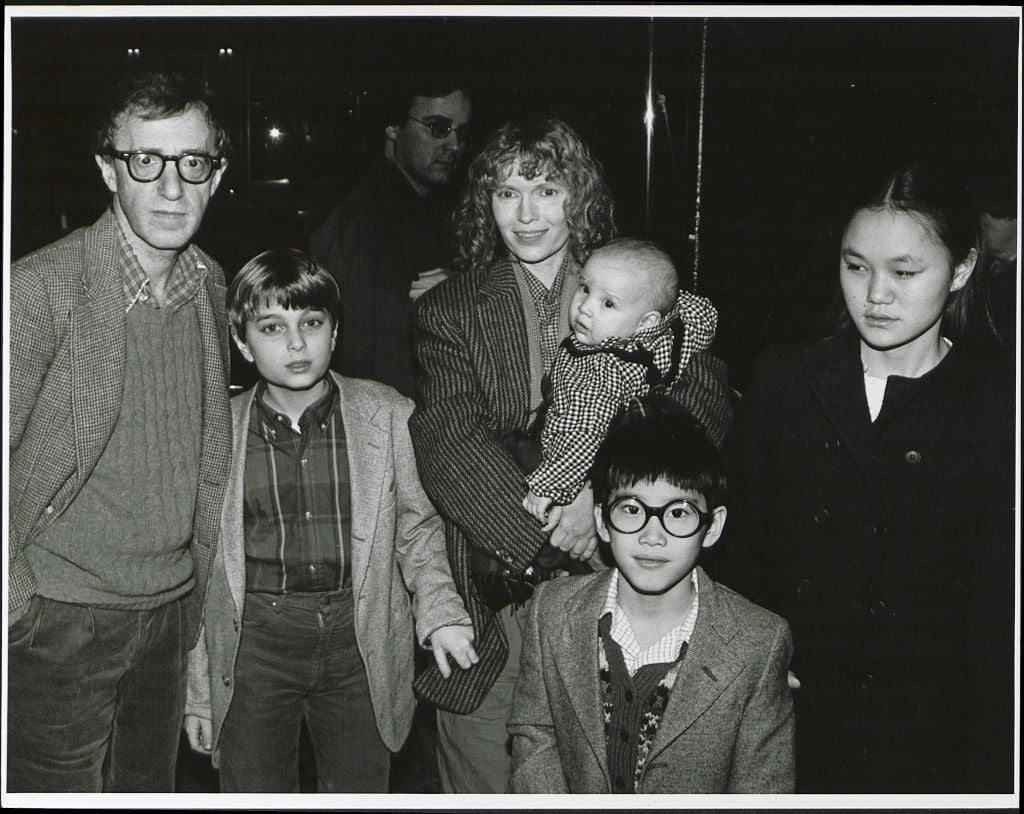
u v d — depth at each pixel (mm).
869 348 2092
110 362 2068
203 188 2137
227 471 2246
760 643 2002
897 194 2008
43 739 2148
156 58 2777
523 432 2260
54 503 2090
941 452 2037
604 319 2188
